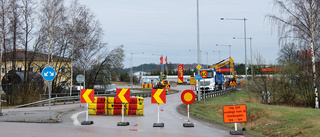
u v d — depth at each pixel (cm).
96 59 3891
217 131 1177
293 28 2175
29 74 3844
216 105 2541
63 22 3675
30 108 2559
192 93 1333
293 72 2623
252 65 3006
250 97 3266
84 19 3972
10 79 3656
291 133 1317
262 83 2834
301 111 1791
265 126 1606
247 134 1124
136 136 998
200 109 2405
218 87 4619
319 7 2123
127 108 1756
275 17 2214
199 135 1055
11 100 3212
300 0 2142
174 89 7225
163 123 1309
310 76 2430
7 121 1380
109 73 4709
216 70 4634
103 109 1761
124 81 13550
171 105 2758
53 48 3741
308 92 2475
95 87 5078
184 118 1667
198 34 2872
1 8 2870
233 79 5394
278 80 2734
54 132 1045
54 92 4069
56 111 2003
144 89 7394
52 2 3525
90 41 4094
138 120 1506
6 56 3562
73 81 4428
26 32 3431
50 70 1409
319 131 1214
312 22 2148
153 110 2203
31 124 1273
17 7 3097
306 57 2470
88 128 1173
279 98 2741
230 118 1142
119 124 1284
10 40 3192
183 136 1020
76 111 2094
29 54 3784
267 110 2036
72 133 1030
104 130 1123
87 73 4391
